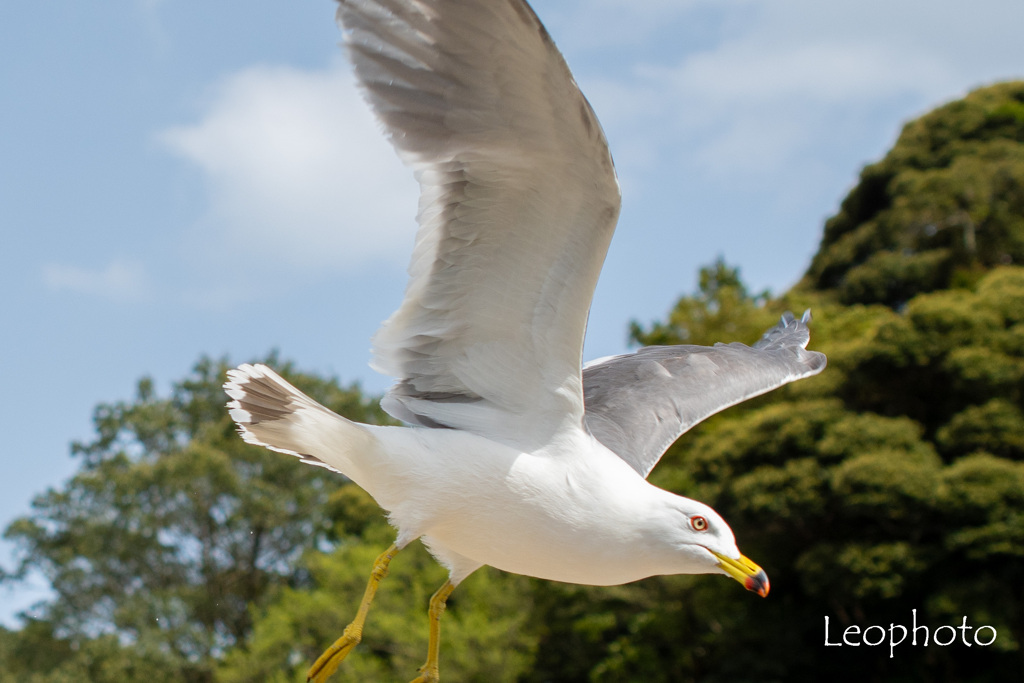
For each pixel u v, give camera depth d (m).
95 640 24.61
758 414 18.34
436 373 3.90
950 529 16.05
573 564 3.88
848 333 21.53
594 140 3.24
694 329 22.28
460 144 3.39
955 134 28.12
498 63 3.18
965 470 15.80
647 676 18.22
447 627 17.02
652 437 4.82
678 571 3.95
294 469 27.77
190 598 25.78
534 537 3.81
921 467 16.06
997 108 28.08
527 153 3.36
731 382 5.31
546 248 3.56
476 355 3.83
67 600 26.78
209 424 29.20
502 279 3.66
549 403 3.82
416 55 3.29
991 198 25.27
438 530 3.84
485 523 3.79
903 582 16.19
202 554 26.83
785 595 18.33
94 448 29.45
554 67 3.09
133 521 26.34
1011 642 15.20
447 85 3.29
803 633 18.12
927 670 17.25
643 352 5.56
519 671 17.36
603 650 19.00
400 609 17.83
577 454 3.83
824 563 16.41
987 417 16.83
